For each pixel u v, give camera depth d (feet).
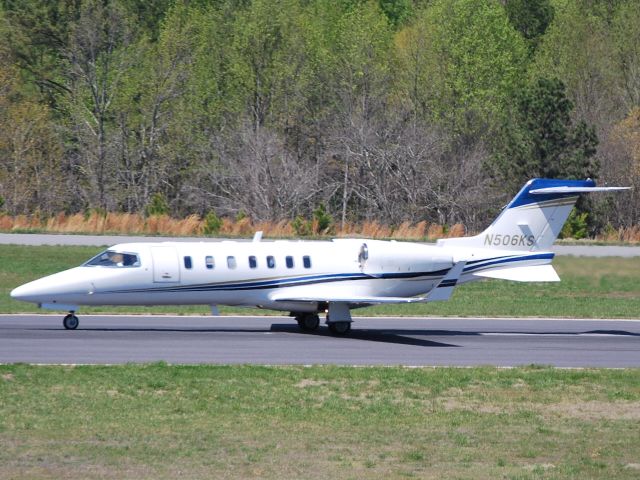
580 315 447.01
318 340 350.23
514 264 388.98
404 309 453.17
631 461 204.95
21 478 180.96
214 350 319.27
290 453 202.80
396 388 267.18
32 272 532.73
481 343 355.77
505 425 233.14
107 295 352.90
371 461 198.70
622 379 286.66
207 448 204.54
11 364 279.08
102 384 258.98
